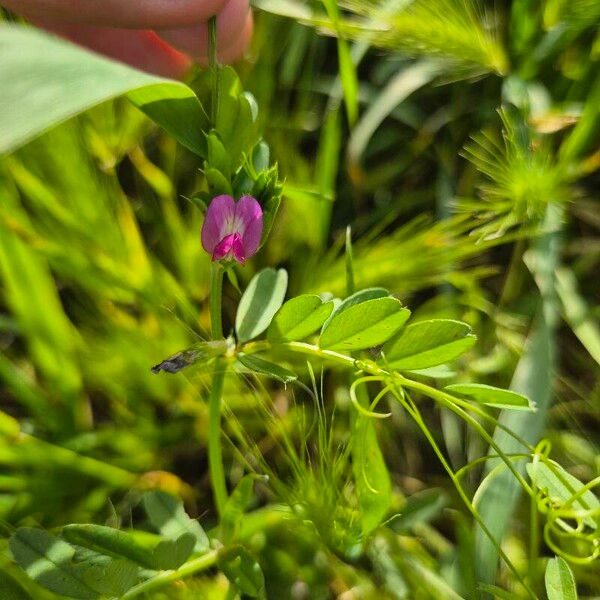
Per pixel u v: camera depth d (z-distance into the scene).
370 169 0.54
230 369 0.38
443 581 0.42
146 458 0.47
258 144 0.37
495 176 0.45
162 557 0.36
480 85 0.54
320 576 0.43
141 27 0.39
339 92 0.53
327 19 0.48
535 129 0.49
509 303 0.50
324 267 0.48
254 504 0.46
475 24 0.48
